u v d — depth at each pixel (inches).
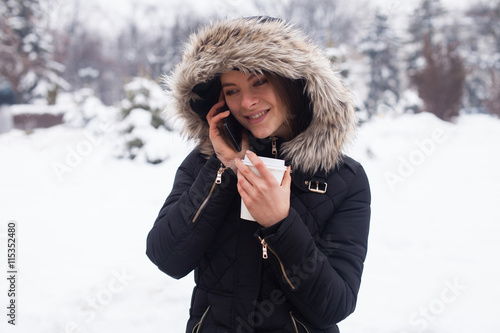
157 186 316.2
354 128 50.2
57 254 178.7
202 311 49.0
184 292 143.4
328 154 47.1
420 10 1518.2
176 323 124.6
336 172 49.3
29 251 182.4
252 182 40.9
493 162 416.5
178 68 50.1
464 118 1012.5
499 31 1702.8
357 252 47.0
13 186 316.5
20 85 1258.0
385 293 141.4
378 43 1488.7
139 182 329.7
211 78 49.8
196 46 48.3
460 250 179.8
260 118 48.1
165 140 399.5
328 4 1815.9
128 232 209.3
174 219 47.0
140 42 2011.6
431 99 852.6
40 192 299.4
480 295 138.6
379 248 183.5
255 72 46.4
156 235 48.4
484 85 1555.1
